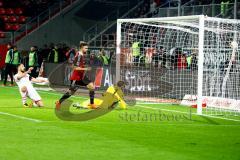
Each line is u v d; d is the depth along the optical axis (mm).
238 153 11023
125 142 12047
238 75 20938
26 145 11305
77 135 12859
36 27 42312
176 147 11578
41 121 15344
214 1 34625
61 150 10844
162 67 24156
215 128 14914
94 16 43062
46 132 13227
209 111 19656
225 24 20719
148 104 21719
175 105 21609
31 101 21516
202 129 14625
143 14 40250
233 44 20641
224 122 16391
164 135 13297
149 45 24203
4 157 9977
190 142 12312
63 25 41906
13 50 31641
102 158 10148
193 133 13812
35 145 11344
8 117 16188
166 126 15016
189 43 23391
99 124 15047
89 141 12047
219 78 21094
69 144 11578
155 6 38812
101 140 12234
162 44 24094
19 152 10508
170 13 32312
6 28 43750
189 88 22922
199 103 18422
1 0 45344
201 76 18344
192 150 11258
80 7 42844
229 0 33844
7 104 20359
